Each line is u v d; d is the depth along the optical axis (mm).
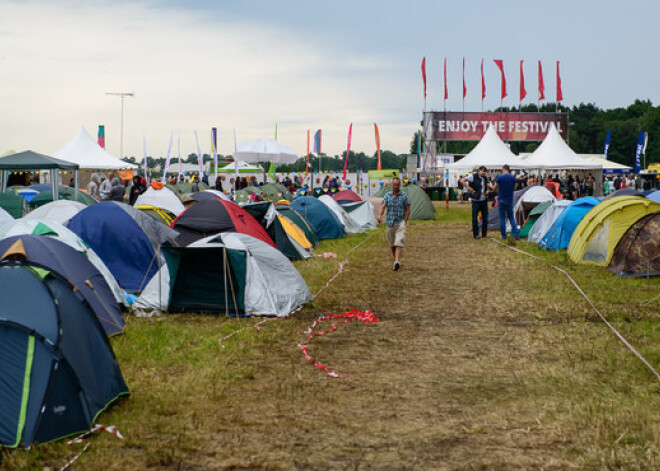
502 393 6531
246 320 9977
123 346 8320
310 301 11250
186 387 6684
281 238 16734
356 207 28438
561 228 18188
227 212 14016
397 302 11398
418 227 28219
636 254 13523
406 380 6996
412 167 55656
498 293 12109
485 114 55562
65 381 5617
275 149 36656
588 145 133125
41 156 23250
